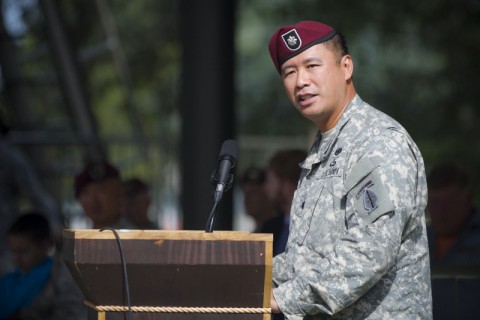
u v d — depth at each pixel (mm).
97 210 14633
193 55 18453
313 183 8727
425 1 36750
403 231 8359
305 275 8172
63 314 13383
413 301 8422
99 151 26203
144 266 7668
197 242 7695
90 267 7660
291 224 8867
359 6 36750
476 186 40344
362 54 40469
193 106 18438
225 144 8891
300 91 8828
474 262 13859
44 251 13914
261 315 7781
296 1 37688
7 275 13984
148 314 7746
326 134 8891
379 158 8258
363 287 8023
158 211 28594
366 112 8773
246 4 39250
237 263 7680
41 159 25812
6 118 26750
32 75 27703
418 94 40344
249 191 19719
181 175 18641
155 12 37938
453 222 14031
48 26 25844
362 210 8164
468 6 34625
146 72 37938
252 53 45969
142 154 28453
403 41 38438
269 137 43312
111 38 31234
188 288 7730
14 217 18594
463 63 37938
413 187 8258
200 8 18344
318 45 8836
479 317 11758
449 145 40312
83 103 26312
